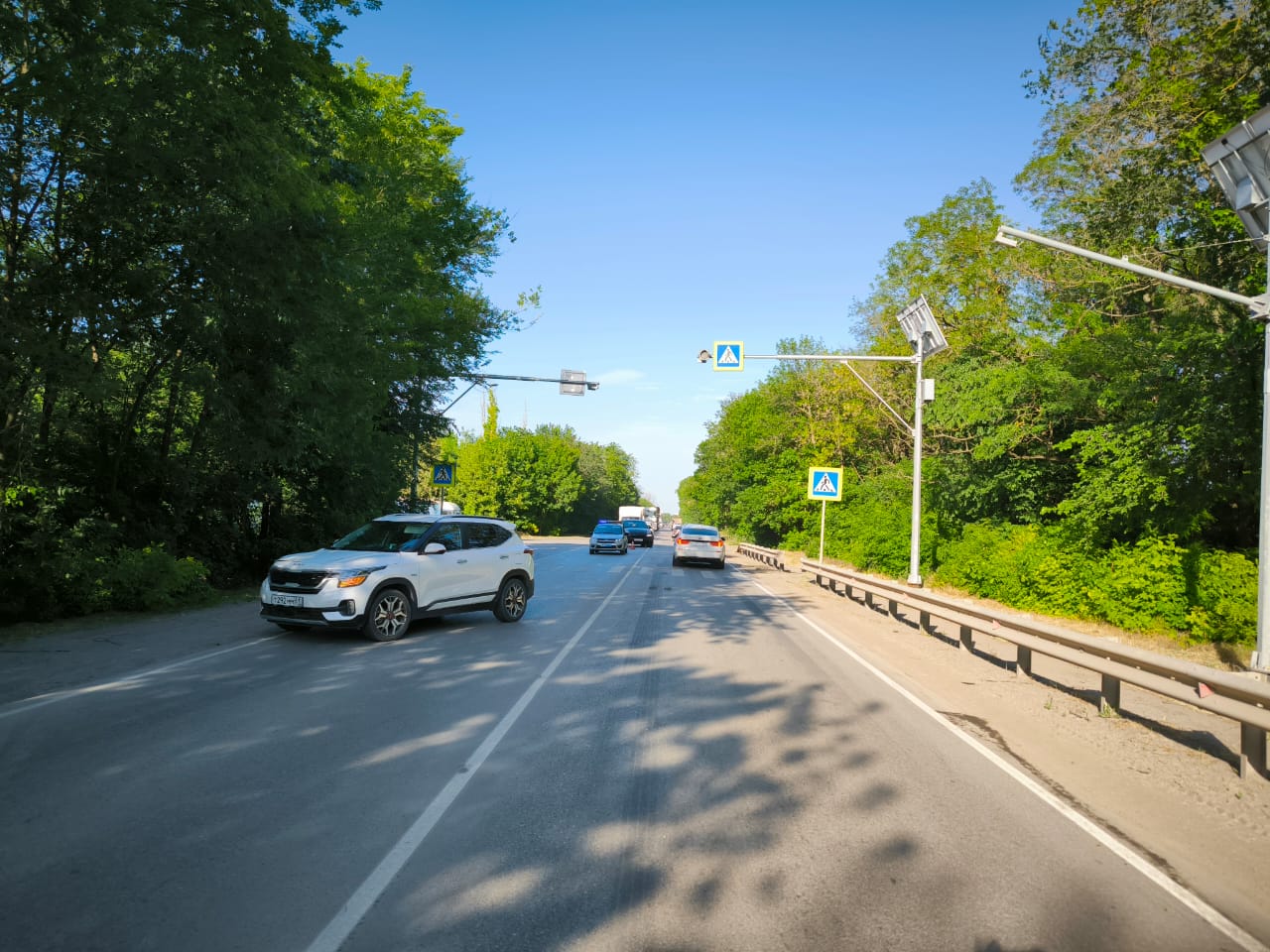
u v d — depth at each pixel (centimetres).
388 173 2144
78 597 1266
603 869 416
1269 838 505
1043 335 2752
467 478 8412
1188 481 1409
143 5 983
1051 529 1683
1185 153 1623
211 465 1781
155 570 1375
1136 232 1800
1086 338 1977
